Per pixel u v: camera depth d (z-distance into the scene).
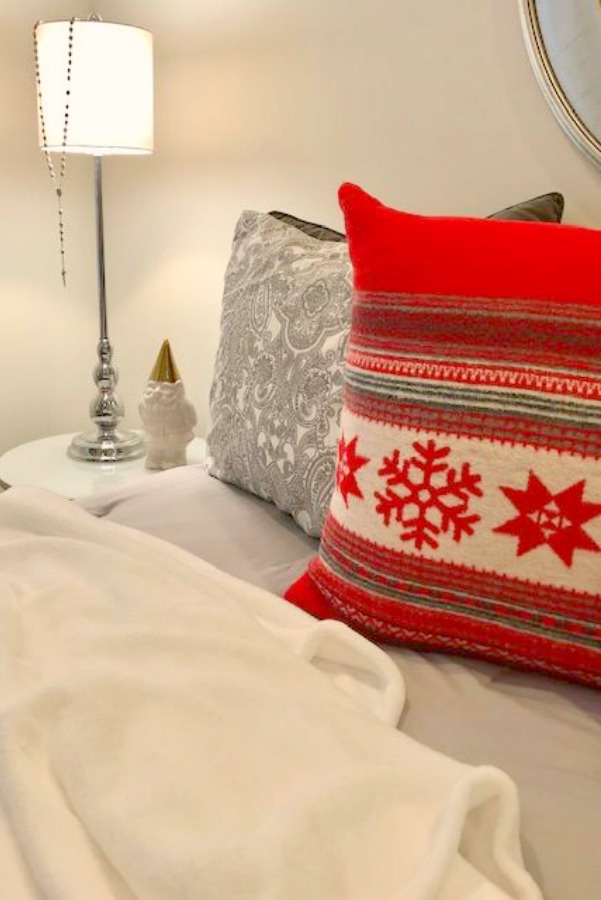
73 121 1.57
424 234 0.82
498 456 0.76
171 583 0.88
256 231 1.39
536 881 0.58
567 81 1.26
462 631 0.80
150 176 2.01
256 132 1.75
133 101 1.60
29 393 2.18
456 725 0.74
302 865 0.51
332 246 1.28
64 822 0.57
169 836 0.54
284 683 0.72
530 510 0.75
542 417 0.75
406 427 0.81
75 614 0.83
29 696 0.65
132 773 0.60
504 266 0.78
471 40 1.38
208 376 2.03
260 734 0.64
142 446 1.89
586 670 0.76
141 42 1.59
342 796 0.56
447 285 0.80
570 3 1.22
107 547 0.98
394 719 0.74
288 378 1.17
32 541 0.97
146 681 0.67
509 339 0.77
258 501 1.28
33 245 2.08
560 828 0.62
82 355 2.25
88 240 2.18
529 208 1.21
